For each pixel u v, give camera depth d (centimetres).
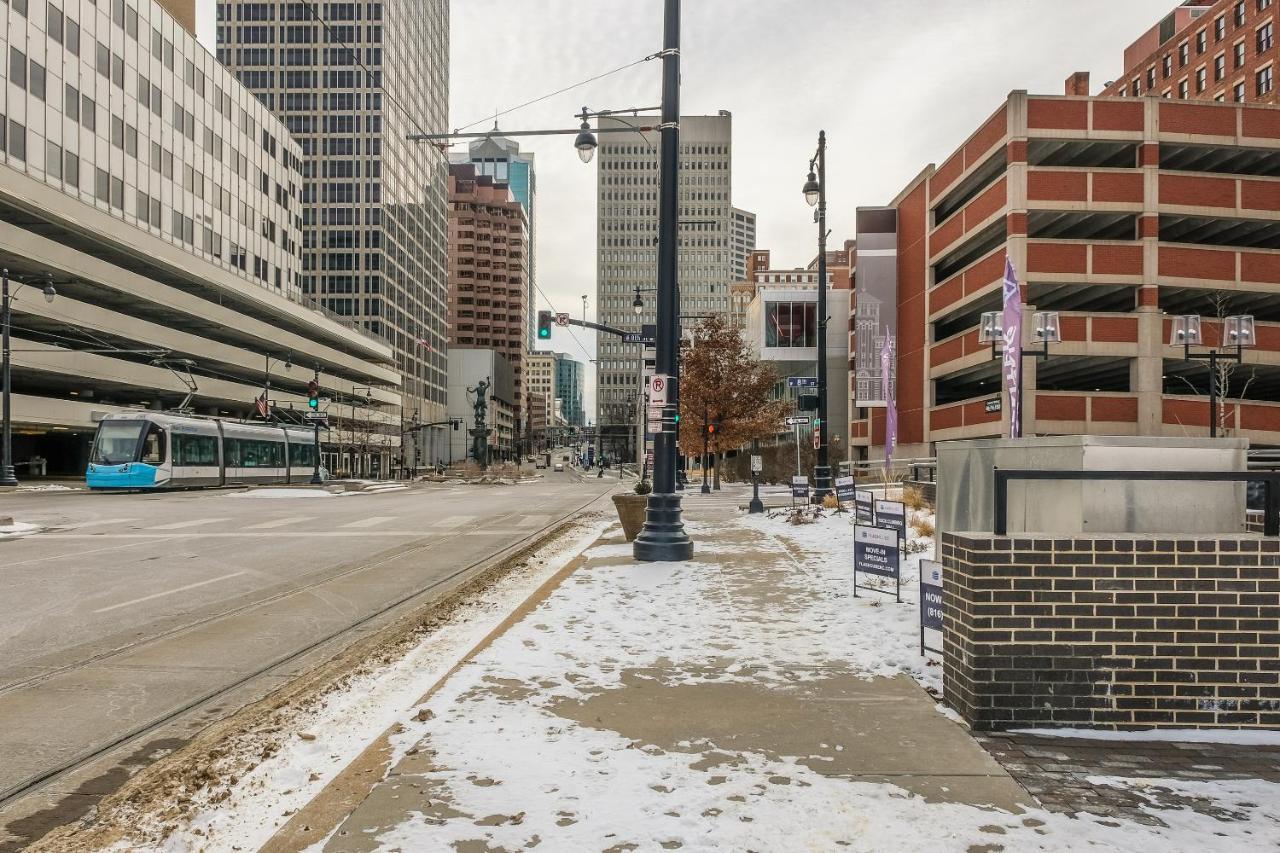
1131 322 3525
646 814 327
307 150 11288
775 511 2294
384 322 11338
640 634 675
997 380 4344
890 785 358
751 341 6869
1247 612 438
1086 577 439
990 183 3828
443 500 3288
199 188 6594
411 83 12706
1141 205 3544
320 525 1983
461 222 19462
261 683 596
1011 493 597
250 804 358
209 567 1224
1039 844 301
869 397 4753
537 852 295
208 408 7075
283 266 8288
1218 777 370
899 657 595
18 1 4516
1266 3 5316
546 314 2327
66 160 4931
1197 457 536
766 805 336
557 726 438
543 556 1298
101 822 345
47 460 5903
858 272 4762
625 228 17238
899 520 1087
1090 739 421
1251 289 3578
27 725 498
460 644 672
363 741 438
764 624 716
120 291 5150
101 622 817
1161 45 6450
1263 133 3597
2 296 4159
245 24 11288
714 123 17150
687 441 4400
